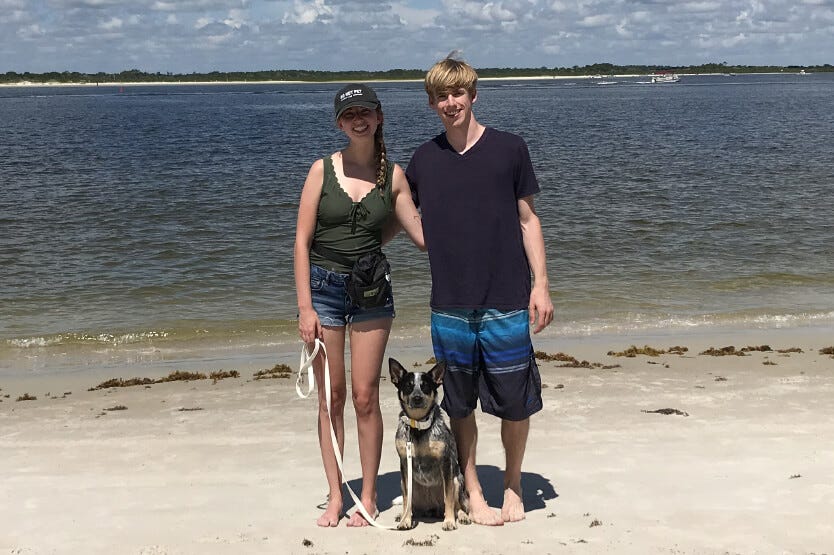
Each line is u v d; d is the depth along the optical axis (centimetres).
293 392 992
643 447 723
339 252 516
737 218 2181
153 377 1093
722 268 1684
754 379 1005
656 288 1543
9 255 1812
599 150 4097
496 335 509
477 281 505
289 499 604
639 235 1994
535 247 520
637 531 520
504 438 538
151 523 556
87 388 1045
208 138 5247
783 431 774
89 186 2923
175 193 2759
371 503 550
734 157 3647
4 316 1385
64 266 1727
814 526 523
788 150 3916
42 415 912
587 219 2194
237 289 1555
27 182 3022
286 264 1750
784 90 14725
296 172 3350
